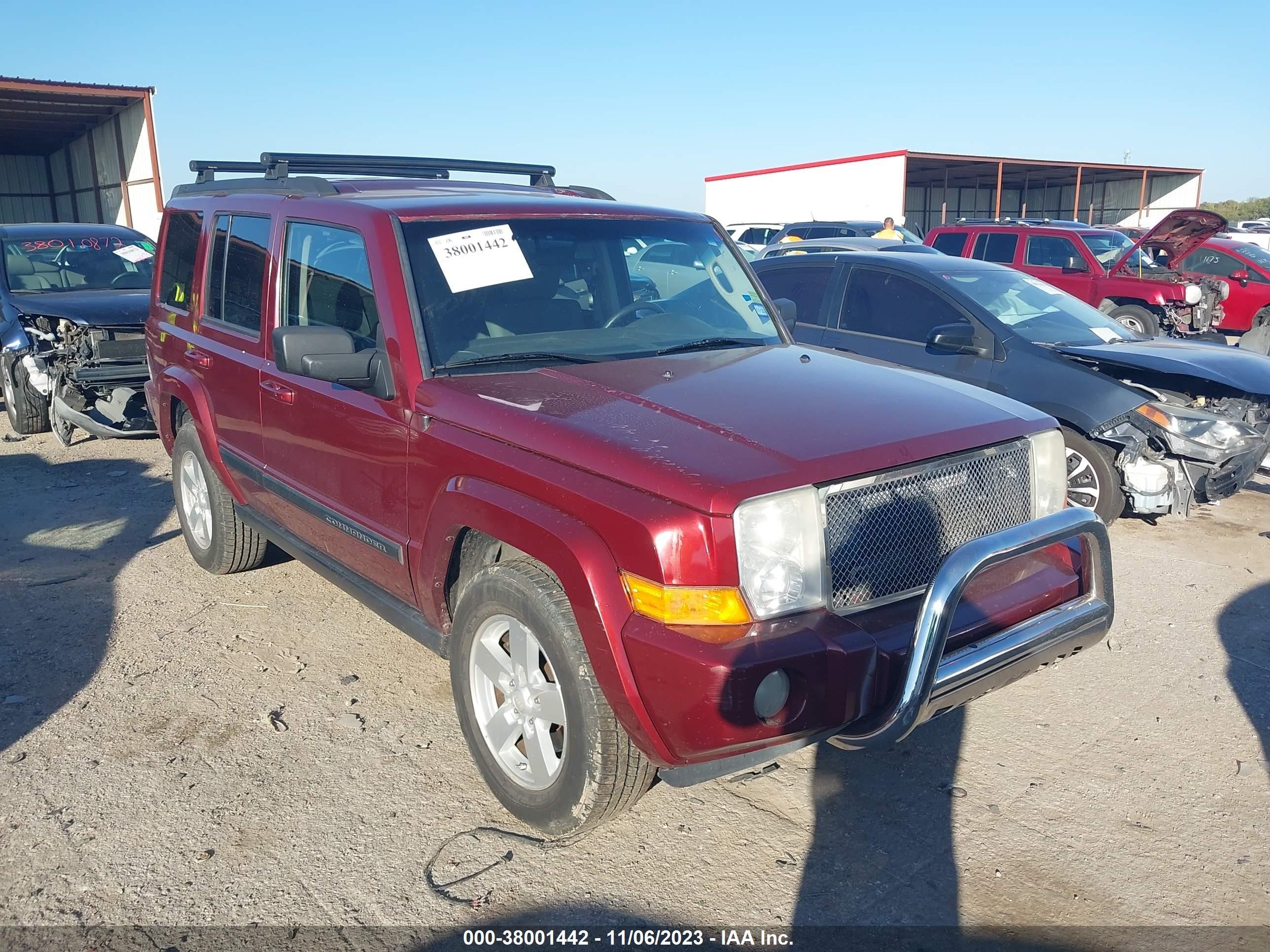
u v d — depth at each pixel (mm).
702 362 3631
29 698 4016
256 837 3137
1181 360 6207
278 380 4113
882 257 7035
